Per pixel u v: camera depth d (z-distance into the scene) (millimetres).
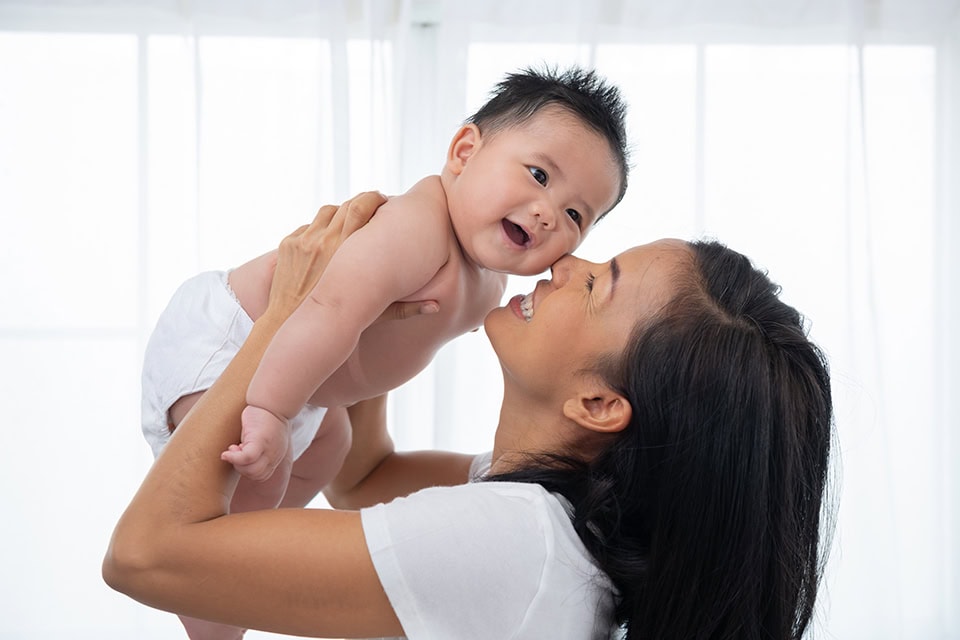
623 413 997
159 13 2230
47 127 2248
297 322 960
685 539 957
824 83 2324
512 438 1105
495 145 1116
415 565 864
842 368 2299
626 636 990
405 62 2230
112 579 899
